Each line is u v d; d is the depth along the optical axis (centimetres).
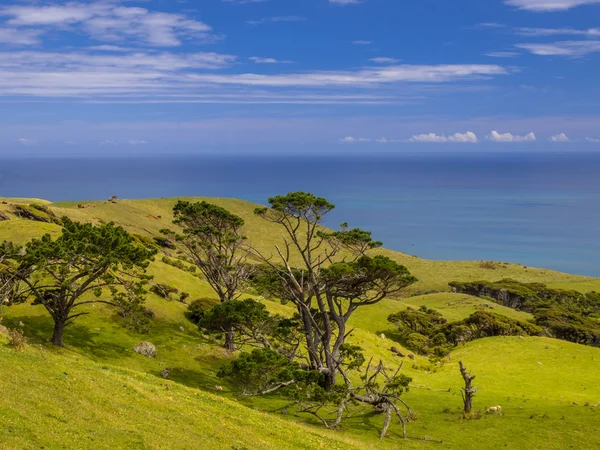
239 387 4650
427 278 18075
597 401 5250
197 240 6266
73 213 12106
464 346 8894
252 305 5219
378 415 4494
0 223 7544
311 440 3028
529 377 6638
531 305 14400
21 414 2011
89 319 5397
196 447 2308
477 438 3881
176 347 5456
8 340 3020
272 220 4912
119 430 2211
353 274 4578
